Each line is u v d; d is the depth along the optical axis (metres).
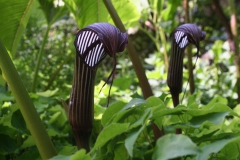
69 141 0.57
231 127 0.39
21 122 0.41
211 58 1.09
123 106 0.31
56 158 0.25
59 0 0.79
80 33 0.28
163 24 0.97
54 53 0.99
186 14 0.78
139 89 0.99
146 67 1.48
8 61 0.30
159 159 0.22
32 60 0.92
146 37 1.97
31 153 0.38
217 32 1.73
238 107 0.47
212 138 0.29
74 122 0.30
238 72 0.82
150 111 0.27
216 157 0.32
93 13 0.63
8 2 0.57
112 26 0.27
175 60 0.40
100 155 0.29
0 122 0.40
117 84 0.90
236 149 0.32
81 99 0.30
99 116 0.53
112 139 0.29
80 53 0.28
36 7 0.91
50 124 0.53
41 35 1.11
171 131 0.44
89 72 0.29
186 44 0.38
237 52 0.83
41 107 0.54
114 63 0.26
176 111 0.30
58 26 1.26
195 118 0.30
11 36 0.62
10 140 0.40
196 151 0.22
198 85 1.04
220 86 0.99
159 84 1.06
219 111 0.30
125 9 0.68
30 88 0.84
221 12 0.86
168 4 0.98
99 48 0.29
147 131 0.38
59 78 0.92
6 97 0.43
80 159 0.25
